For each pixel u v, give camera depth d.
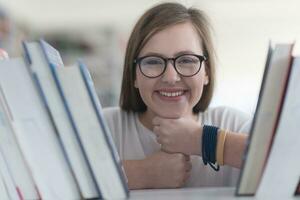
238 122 1.03
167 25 0.83
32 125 0.50
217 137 0.71
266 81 0.47
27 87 0.49
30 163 0.51
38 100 0.49
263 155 0.51
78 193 0.53
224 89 4.09
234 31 4.21
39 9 4.38
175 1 0.95
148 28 0.84
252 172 0.52
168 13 0.85
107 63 4.05
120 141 0.99
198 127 0.77
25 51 0.48
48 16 4.46
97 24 4.39
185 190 0.62
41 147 0.51
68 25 4.44
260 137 0.50
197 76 0.85
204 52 0.93
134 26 0.91
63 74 0.49
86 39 4.25
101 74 3.98
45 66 0.48
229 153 0.69
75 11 4.43
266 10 4.16
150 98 0.87
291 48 0.46
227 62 4.18
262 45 4.20
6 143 0.51
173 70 0.82
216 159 0.71
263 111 0.49
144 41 0.85
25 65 0.48
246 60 4.17
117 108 1.10
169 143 0.80
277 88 0.48
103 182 0.53
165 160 0.82
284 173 0.52
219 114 1.05
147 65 0.85
